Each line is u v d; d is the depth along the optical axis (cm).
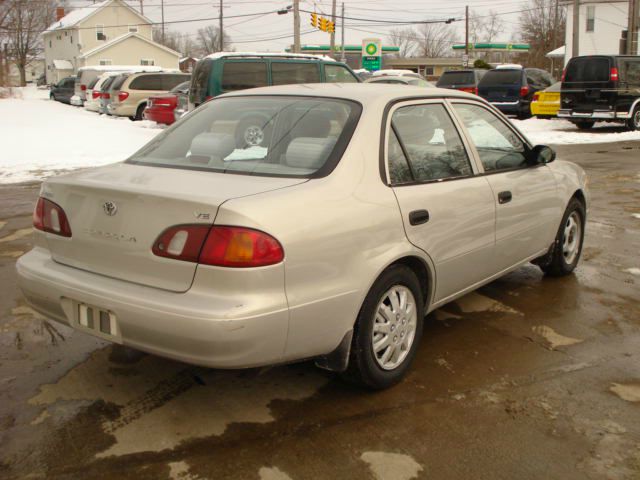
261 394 359
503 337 442
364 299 336
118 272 318
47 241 350
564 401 355
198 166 359
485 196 423
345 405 348
